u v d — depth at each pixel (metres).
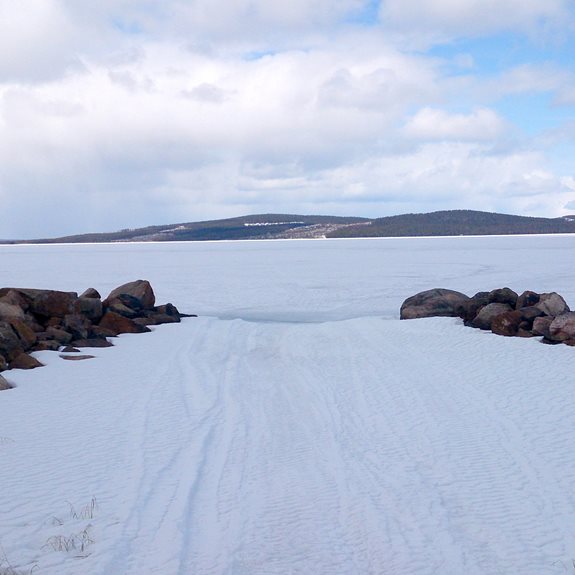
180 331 24.70
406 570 6.05
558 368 15.40
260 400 13.22
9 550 6.46
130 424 11.35
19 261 87.25
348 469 8.88
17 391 14.16
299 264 70.88
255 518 7.27
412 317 25.81
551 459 9.05
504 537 6.68
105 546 6.48
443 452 9.50
